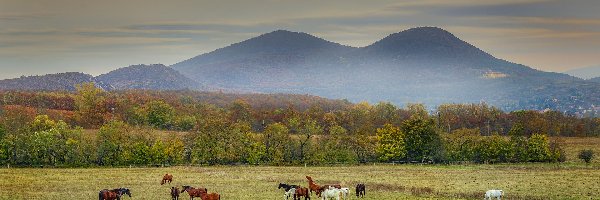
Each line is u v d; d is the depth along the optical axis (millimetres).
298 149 134875
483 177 99312
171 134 146625
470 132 149375
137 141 130375
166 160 127625
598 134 194125
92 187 83250
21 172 104125
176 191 70625
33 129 146000
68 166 120750
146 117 189625
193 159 128875
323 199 69500
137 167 120562
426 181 93250
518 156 135625
